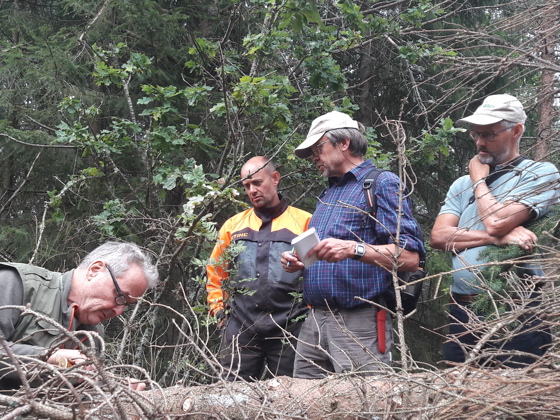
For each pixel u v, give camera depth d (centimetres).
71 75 648
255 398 210
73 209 601
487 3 721
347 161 317
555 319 239
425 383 190
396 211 290
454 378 192
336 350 290
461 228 263
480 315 257
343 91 566
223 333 354
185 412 205
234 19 498
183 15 639
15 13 732
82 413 146
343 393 206
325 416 198
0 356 178
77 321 235
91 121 511
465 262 261
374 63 740
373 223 294
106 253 238
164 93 468
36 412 141
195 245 464
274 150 499
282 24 471
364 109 744
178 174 431
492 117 289
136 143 529
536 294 251
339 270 291
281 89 465
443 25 711
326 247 278
